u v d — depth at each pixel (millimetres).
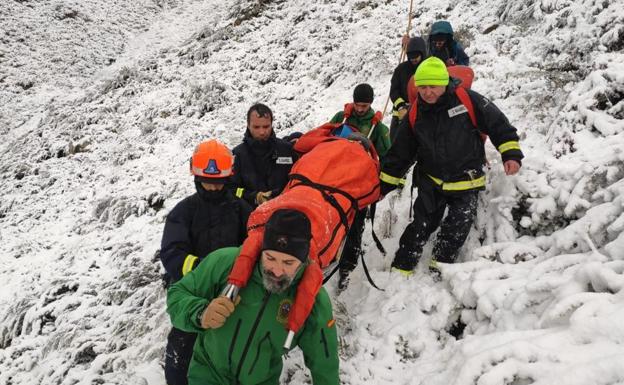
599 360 2369
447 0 10406
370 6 11906
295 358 3561
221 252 2434
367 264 4574
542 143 4738
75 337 4938
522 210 4086
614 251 3064
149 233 6789
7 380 4840
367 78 9195
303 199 3146
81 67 17500
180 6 21797
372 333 3715
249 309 2264
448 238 3934
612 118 4289
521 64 6707
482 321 3346
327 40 11328
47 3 20000
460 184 3840
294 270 2111
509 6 8375
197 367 2566
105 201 7988
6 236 8273
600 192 3596
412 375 3246
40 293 6102
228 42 13336
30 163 10453
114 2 21375
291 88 10328
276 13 14047
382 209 5211
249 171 3922
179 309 2309
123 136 10477
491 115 3719
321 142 3908
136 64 15102
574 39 6250
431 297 3689
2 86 16125
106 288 5680
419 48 5094
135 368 4109
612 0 6270
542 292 3111
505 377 2586
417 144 3969
